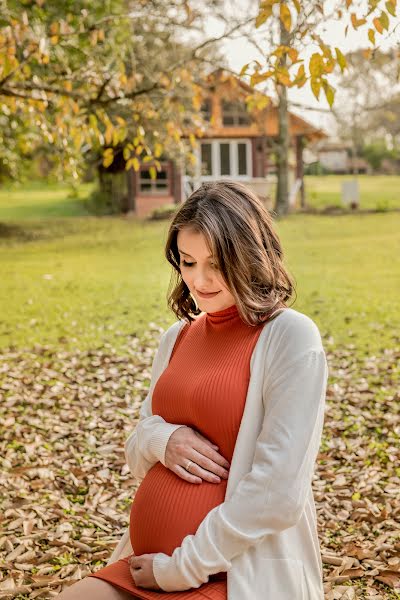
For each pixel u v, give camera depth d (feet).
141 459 6.72
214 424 6.21
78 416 19.13
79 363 24.67
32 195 141.38
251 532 5.76
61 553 11.82
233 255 6.15
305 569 6.11
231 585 5.74
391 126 131.54
